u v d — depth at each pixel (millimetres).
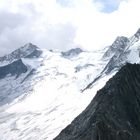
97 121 186500
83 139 183750
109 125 184875
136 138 183625
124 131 181000
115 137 175750
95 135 177375
